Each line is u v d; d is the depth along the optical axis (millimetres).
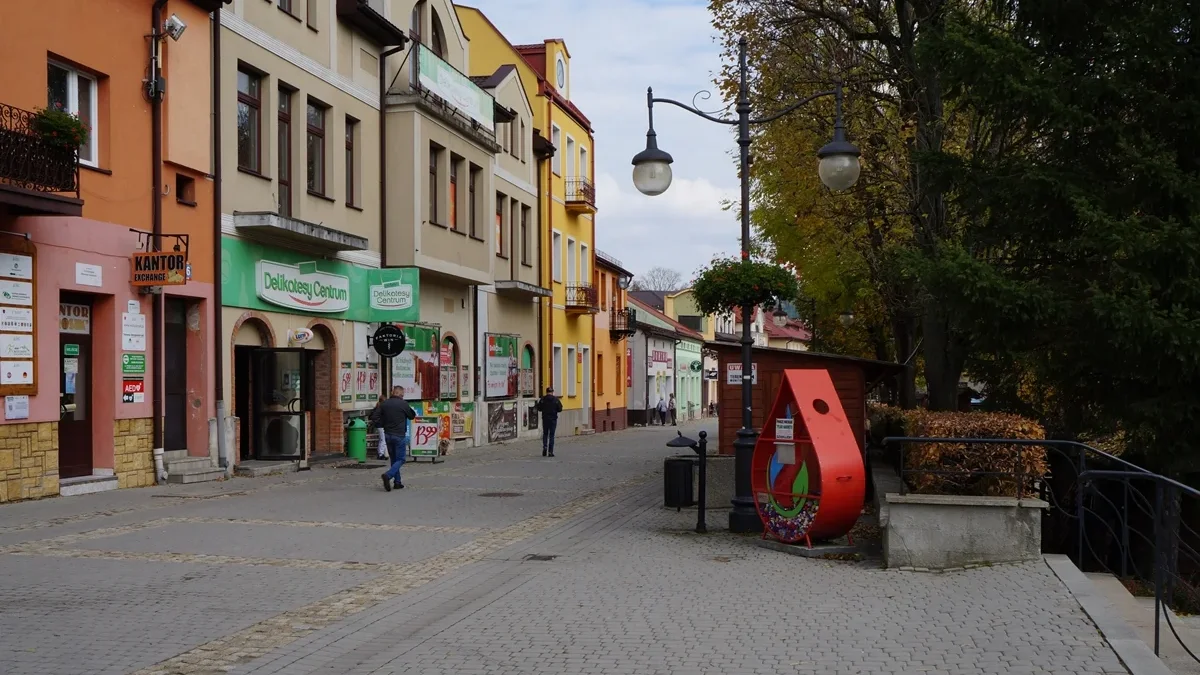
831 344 32750
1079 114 12680
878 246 23438
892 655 6996
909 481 11195
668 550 11852
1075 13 13508
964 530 10297
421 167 28125
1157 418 12602
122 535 12492
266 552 11414
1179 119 12719
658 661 6895
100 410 17547
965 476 10656
